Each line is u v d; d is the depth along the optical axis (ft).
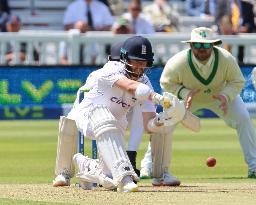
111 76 86.12
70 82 203.82
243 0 240.12
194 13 268.62
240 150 151.53
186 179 108.99
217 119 210.38
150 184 98.89
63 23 274.57
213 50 110.52
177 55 111.24
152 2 289.53
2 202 78.18
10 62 215.92
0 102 204.23
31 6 285.23
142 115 90.58
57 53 215.10
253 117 197.16
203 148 154.20
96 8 239.91
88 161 89.15
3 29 246.06
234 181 105.29
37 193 85.92
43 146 156.46
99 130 85.05
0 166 127.03
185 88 111.24
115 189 87.51
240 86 111.65
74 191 87.40
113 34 216.54
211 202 78.23
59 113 204.95
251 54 219.41
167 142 94.99
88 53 213.05
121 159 84.79
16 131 183.73
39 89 204.33
